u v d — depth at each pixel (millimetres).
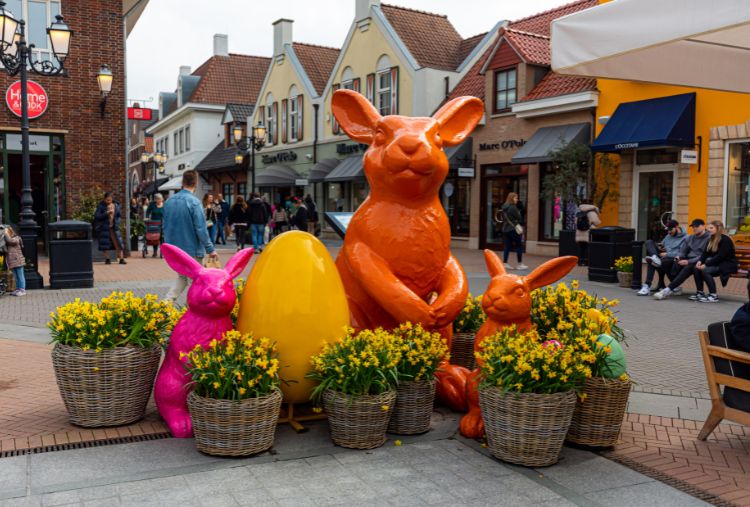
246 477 3771
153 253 19047
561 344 4328
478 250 21406
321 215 29281
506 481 3779
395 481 3754
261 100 33656
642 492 3658
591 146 16969
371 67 25969
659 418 4973
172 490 3586
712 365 4422
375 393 4281
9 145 17484
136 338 4523
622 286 12680
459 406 4922
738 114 14852
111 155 18453
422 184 4391
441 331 4875
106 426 4508
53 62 17688
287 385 4430
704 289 12484
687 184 15945
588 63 5758
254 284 4500
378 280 4461
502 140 20719
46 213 18047
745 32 5637
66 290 11883
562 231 17359
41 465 3895
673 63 6156
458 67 24516
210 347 4297
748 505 3506
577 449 4324
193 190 8594
